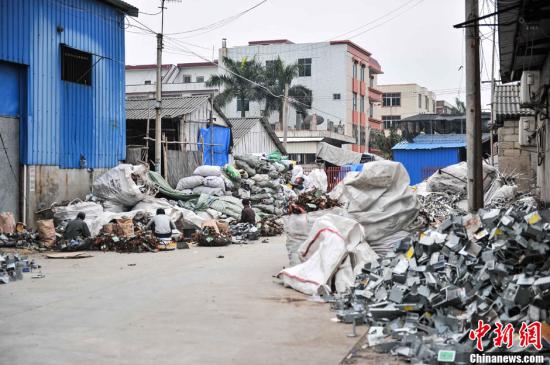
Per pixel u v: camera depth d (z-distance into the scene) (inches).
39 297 370.6
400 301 296.2
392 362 234.1
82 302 354.9
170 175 1001.5
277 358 241.9
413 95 3161.9
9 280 432.1
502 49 560.7
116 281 432.8
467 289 287.7
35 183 740.7
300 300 361.7
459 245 331.6
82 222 649.6
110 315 320.2
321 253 394.9
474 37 539.5
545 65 599.5
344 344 262.1
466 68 542.3
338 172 1593.3
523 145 850.8
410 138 1764.3
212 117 1244.5
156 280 437.1
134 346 259.9
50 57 764.0
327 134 2126.0
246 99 2234.3
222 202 893.8
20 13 716.0
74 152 809.5
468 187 542.3
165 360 239.6
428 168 1509.6
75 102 811.4
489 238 325.4
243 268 500.4
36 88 741.3
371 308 298.5
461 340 241.6
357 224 423.2
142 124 1181.1
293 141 2148.1
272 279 441.4
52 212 739.4
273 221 853.8
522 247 286.0
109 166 880.9
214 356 244.8
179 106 1208.8
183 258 571.5
